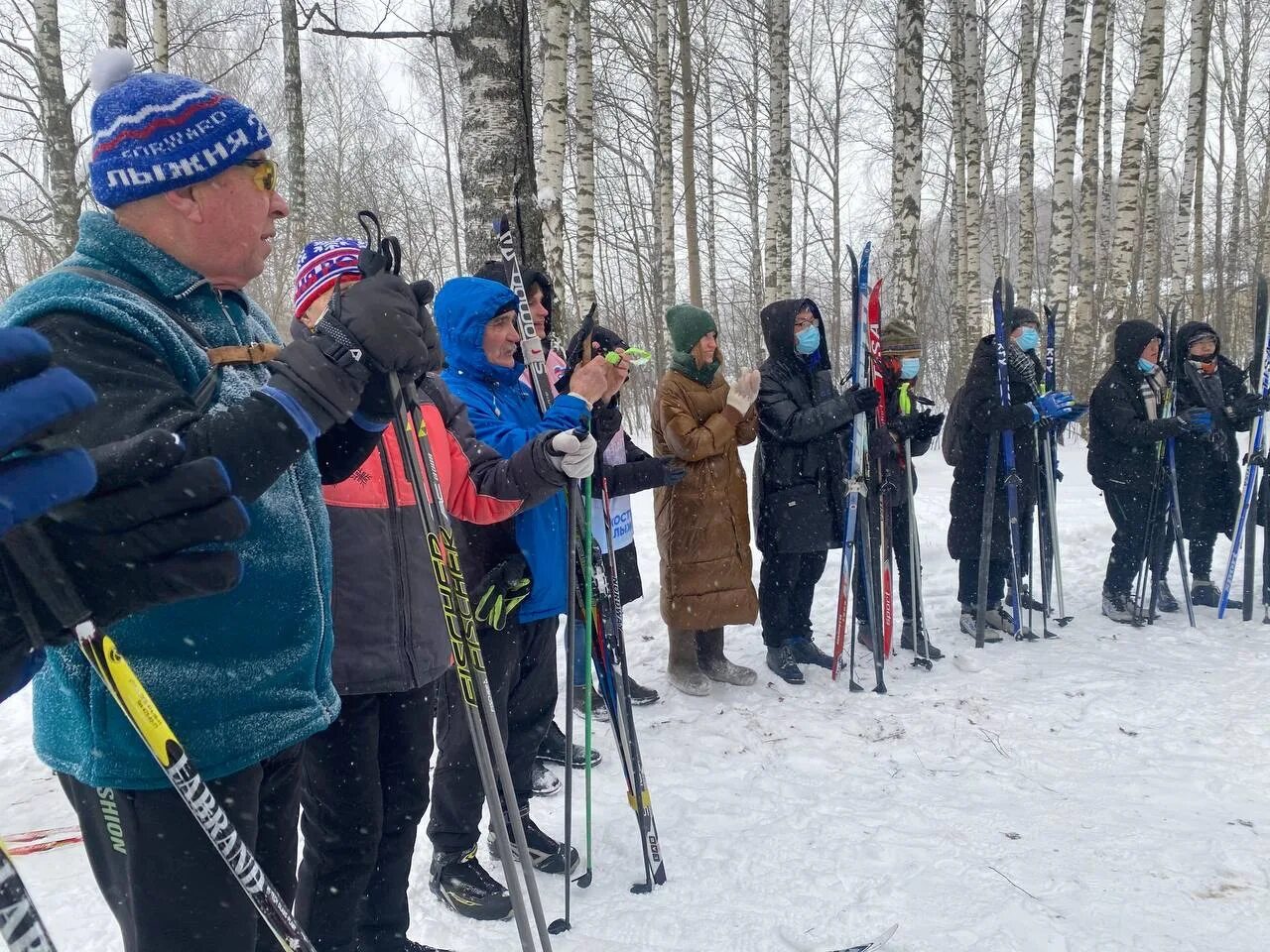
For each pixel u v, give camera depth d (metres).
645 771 3.41
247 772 1.32
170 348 1.21
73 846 2.95
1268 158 18.06
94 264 1.24
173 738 1.12
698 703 4.09
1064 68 11.56
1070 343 15.70
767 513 4.31
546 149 6.22
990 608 5.12
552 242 5.93
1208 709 3.81
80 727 1.21
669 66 12.20
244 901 1.30
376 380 1.35
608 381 2.68
